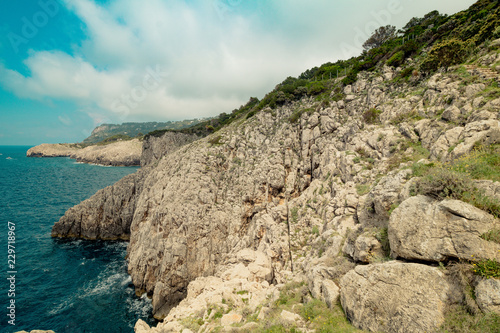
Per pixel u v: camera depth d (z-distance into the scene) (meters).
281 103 56.78
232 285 21.70
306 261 19.56
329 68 68.19
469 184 8.12
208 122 102.56
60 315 32.09
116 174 146.75
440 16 56.03
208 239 36.94
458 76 21.27
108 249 52.03
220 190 42.44
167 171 51.69
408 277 8.23
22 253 47.62
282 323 11.15
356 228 14.12
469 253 7.17
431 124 18.78
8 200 80.06
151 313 33.44
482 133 11.34
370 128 26.86
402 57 42.03
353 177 22.34
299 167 40.00
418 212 8.78
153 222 40.16
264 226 33.00
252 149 47.56
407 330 7.59
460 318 6.73
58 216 68.81
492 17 27.52
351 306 9.84
